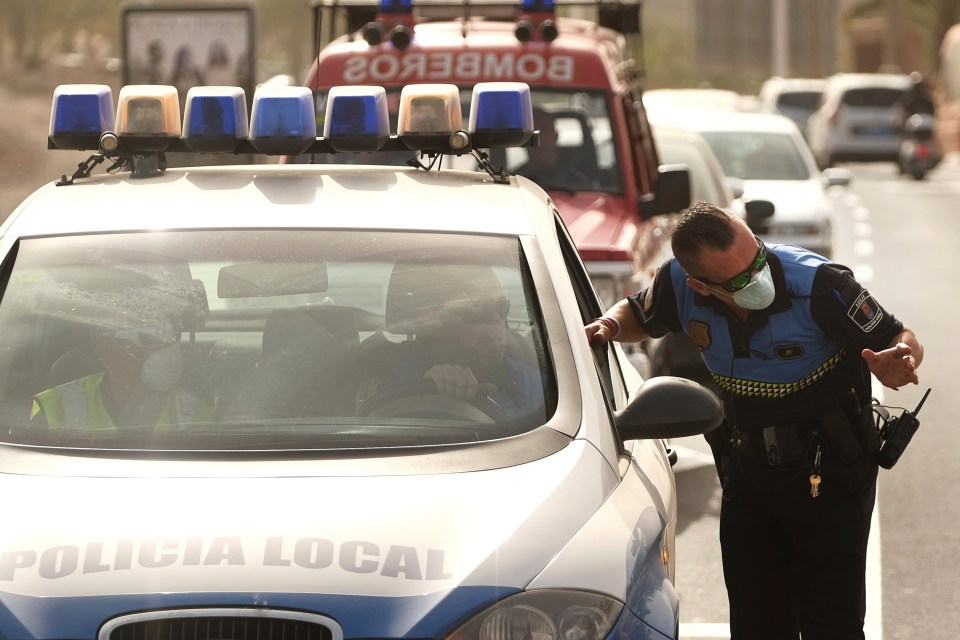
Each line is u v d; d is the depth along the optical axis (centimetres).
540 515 977
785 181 4338
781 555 1282
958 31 13938
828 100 10662
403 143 1336
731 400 1243
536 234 1238
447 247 1206
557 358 1134
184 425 1075
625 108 2592
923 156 9000
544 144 2486
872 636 1658
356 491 984
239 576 905
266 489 984
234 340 1142
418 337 1138
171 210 1238
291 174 1318
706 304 1226
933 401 2925
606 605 941
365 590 905
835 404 1218
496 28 2727
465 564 930
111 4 13812
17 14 13125
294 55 12150
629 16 2902
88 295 1167
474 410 1091
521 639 910
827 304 1188
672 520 1152
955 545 1997
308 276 1175
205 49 3888
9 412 1091
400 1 2647
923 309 4072
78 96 1334
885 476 2369
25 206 1266
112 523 945
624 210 2441
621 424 1120
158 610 895
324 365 1122
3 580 909
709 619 1714
